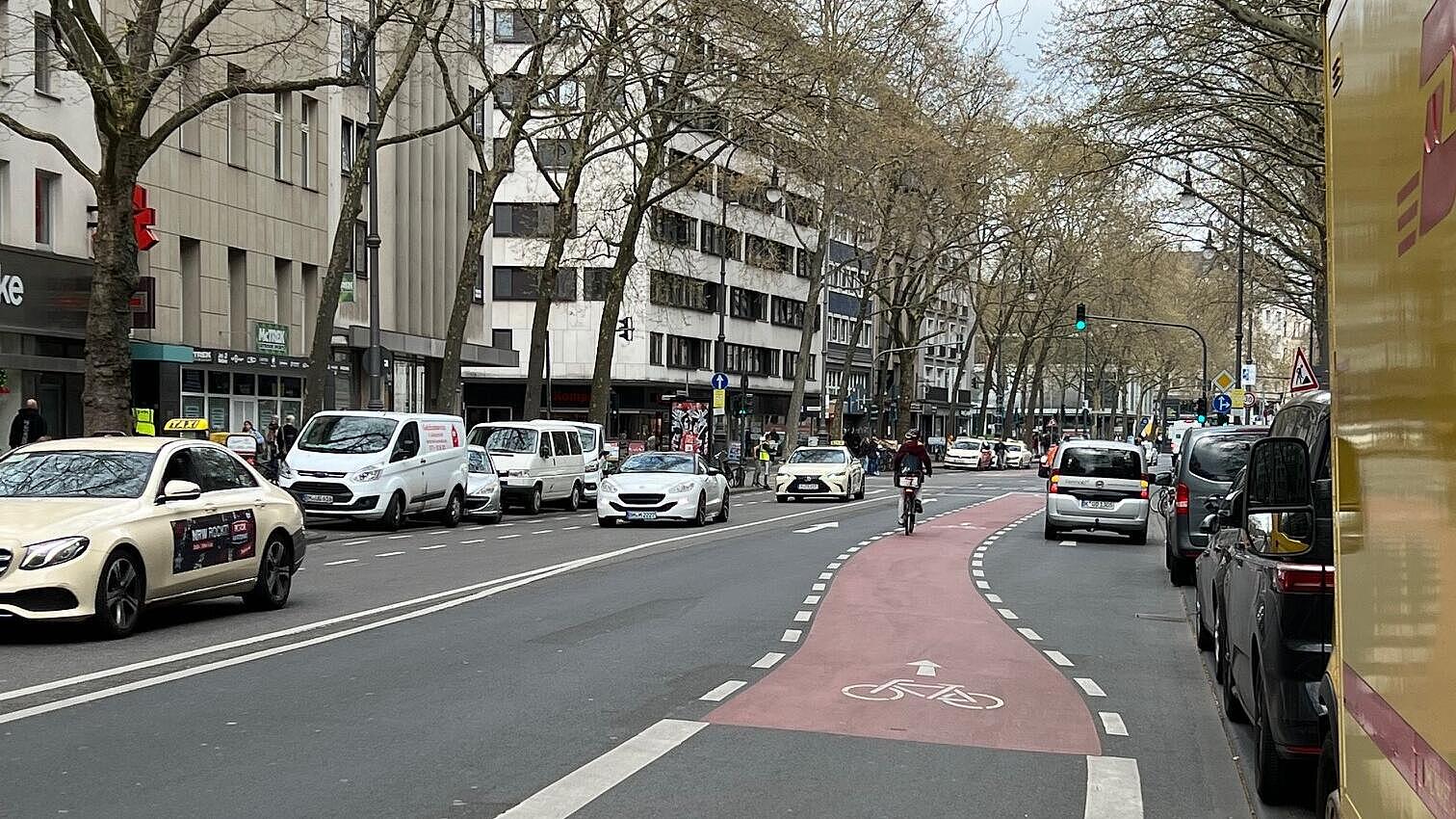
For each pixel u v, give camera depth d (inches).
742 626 541.0
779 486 1747.0
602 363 1659.7
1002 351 4153.5
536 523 1256.2
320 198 1749.5
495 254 2891.2
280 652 451.5
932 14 1432.1
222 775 281.7
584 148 1508.4
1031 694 407.8
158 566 487.2
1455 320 114.0
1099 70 924.0
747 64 1289.4
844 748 324.5
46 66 1205.1
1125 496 1085.1
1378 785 144.8
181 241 1467.8
